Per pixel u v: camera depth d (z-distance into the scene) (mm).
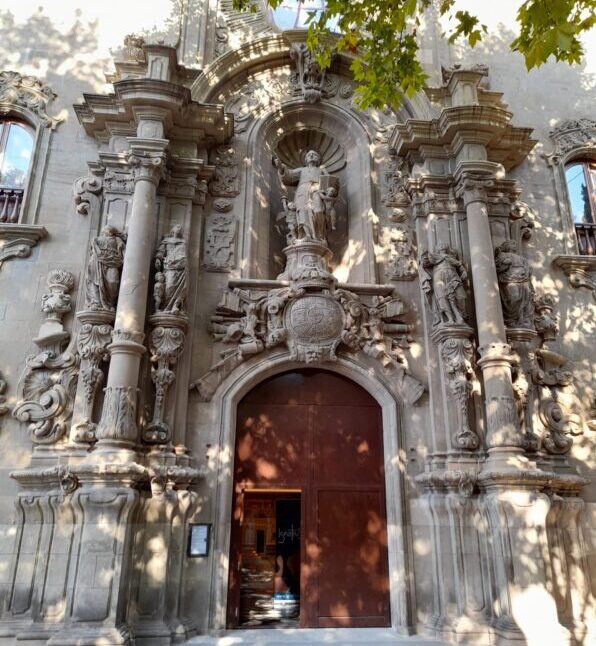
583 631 8445
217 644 7945
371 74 8008
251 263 10484
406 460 9492
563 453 9914
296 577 9469
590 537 9570
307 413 9977
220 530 8812
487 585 8469
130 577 8008
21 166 10852
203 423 9359
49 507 8312
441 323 9711
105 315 9086
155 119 9977
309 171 11000
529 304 10086
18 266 9891
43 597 7980
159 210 10039
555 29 5844
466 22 7258
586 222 11898
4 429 8984
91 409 8695
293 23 12531
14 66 11195
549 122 12312
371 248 10805
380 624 9000
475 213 10203
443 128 10758
